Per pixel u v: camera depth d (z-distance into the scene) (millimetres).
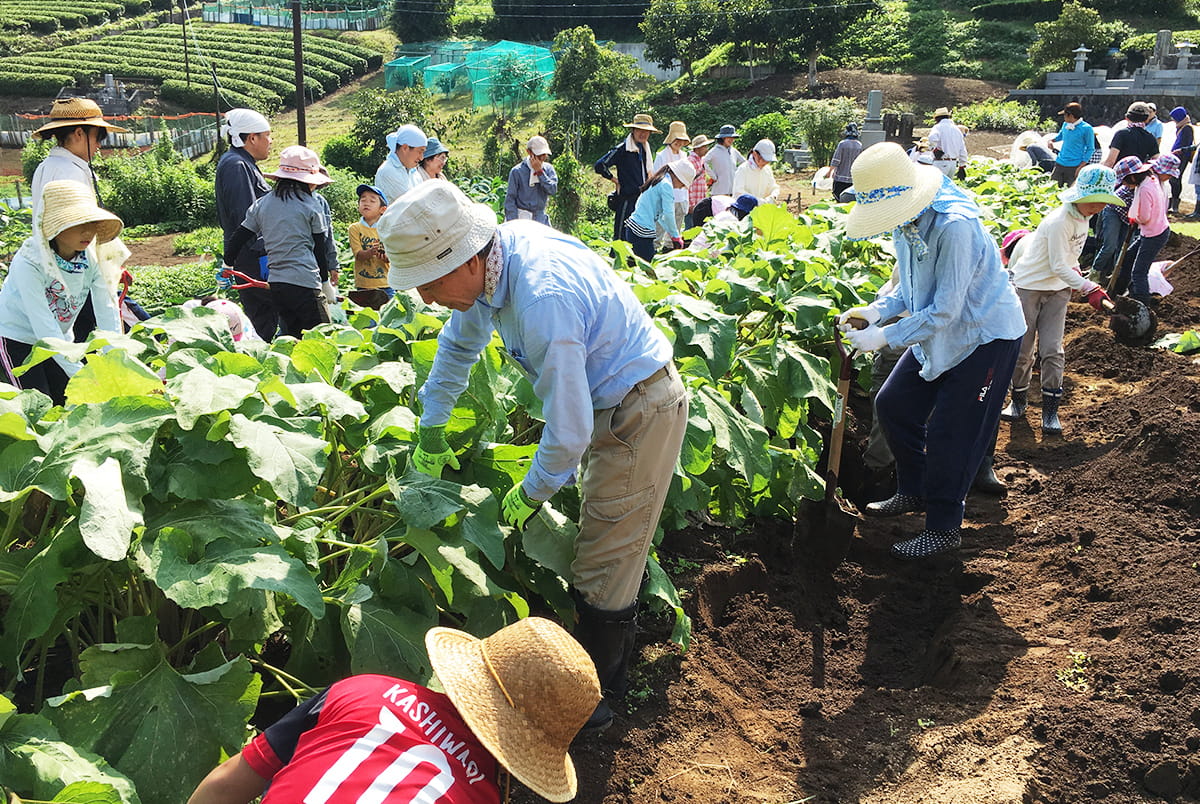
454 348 3424
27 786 2432
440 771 1985
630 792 3486
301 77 29609
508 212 11430
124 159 32250
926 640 4816
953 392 4797
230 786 2146
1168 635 4086
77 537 2895
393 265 2980
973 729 3814
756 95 47406
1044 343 6988
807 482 5188
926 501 5082
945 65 47594
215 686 2879
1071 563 4945
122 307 6215
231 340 4273
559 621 4074
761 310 6121
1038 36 49531
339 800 1917
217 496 3195
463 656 2135
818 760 3822
